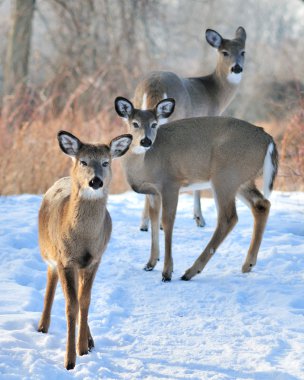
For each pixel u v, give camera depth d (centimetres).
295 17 4866
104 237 884
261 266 1264
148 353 895
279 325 993
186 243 1410
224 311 1051
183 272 1238
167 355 890
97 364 835
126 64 3134
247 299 1106
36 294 1072
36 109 2088
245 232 1473
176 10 4119
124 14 3312
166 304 1079
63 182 951
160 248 1372
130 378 812
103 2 3325
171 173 1249
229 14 4778
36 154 1919
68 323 842
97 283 1155
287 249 1348
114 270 1227
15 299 1038
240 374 835
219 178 1227
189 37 3931
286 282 1173
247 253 1241
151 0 3494
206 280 1191
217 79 1689
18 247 1341
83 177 851
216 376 816
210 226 1544
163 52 3709
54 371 793
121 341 928
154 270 1248
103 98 2680
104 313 1018
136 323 998
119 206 1716
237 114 3353
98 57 3156
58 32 3322
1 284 1106
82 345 872
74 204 849
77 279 870
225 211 1222
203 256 1198
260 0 4919
